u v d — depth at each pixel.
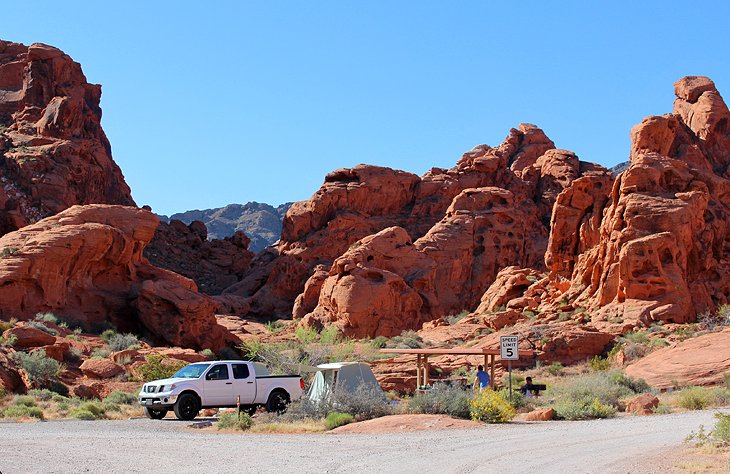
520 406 27.72
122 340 49.66
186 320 58.12
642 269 53.16
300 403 26.14
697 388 31.89
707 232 55.62
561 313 57.06
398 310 72.00
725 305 52.72
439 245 83.12
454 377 42.41
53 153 98.44
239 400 25.72
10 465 15.05
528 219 94.00
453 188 98.12
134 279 62.72
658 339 46.75
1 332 45.91
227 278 106.19
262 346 55.50
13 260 55.22
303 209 96.12
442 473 14.15
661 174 57.84
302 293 84.25
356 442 18.78
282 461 15.77
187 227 111.56
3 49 119.56
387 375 44.97
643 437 19.08
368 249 77.31
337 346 57.69
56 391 36.38
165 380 27.64
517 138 118.62
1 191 87.19
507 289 67.25
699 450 16.27
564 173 101.00
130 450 17.53
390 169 99.44
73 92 112.00
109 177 108.25
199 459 16.09
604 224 58.22
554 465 14.91
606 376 36.03
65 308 57.31
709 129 86.00
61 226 60.41
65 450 17.44
